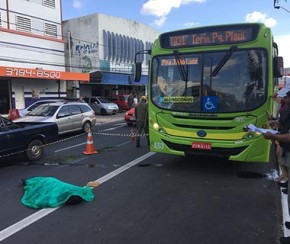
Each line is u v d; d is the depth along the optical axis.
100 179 7.64
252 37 7.13
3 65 24.02
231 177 7.68
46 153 11.05
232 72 7.20
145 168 8.61
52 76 25.95
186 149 7.58
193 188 6.90
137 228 4.98
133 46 39.78
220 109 7.22
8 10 24.75
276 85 9.71
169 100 7.76
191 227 5.00
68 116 15.13
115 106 30.55
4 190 6.97
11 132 9.19
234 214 5.51
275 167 8.49
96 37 34.47
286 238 4.46
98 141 13.42
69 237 4.71
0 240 4.66
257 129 5.24
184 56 7.64
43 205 5.85
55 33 28.84
